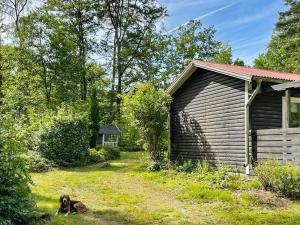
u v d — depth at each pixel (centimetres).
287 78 1410
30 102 3088
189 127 1800
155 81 4012
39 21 3312
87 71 3888
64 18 3797
